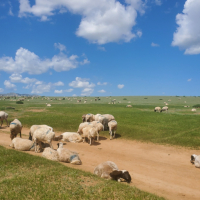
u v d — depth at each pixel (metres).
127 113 37.22
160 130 22.17
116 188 7.41
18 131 16.56
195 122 26.14
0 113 25.33
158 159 14.03
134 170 11.34
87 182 7.80
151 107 56.19
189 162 13.31
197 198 8.09
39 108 48.59
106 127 23.88
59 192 6.70
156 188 8.84
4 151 11.08
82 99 99.44
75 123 26.89
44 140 13.63
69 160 11.41
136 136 20.31
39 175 8.05
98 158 13.30
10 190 6.66
